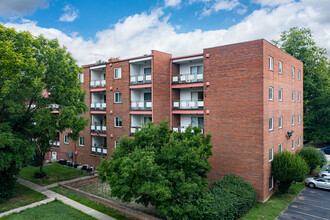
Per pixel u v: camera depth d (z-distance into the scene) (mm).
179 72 27031
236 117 20266
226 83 20844
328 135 37781
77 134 24250
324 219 16438
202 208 14344
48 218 16016
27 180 25375
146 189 12906
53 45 21953
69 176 26859
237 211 15992
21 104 19156
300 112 29922
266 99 19500
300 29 38469
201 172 16922
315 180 23578
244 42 19812
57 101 22219
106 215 16922
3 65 16609
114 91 28672
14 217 16047
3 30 17234
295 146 28016
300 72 29578
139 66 28281
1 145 16203
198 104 23719
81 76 32875
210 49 21797
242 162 19984
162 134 16672
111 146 29062
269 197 20312
